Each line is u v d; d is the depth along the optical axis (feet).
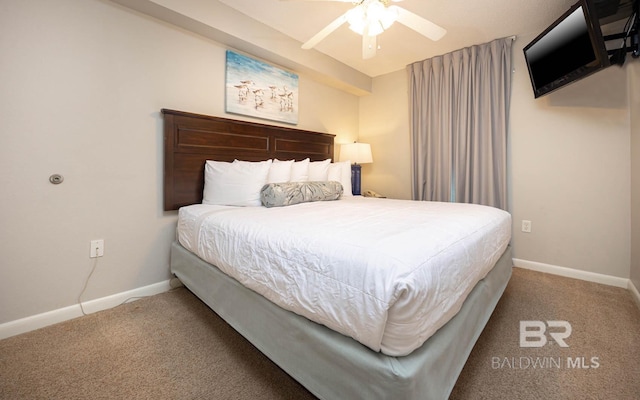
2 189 4.80
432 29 5.40
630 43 6.68
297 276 3.34
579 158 7.73
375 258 2.80
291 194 6.83
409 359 2.69
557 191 8.10
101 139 5.80
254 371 4.07
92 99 5.66
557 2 6.82
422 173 10.52
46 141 5.18
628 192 7.10
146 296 6.53
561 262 8.11
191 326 5.24
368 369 2.69
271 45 8.18
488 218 5.20
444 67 9.76
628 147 7.06
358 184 11.74
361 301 2.68
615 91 7.18
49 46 5.15
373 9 5.25
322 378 3.13
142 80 6.31
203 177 7.27
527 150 8.52
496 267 5.65
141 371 4.04
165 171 6.63
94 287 5.83
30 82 4.99
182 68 6.95
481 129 9.13
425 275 2.76
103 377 3.92
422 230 3.78
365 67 11.10
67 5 5.32
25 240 5.04
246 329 4.33
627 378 3.92
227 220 5.08
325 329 3.19
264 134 8.64
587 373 4.04
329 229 3.86
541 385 3.80
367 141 12.45
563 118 7.92
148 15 6.34
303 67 9.34
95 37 5.65
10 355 4.37
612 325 5.29
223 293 4.91
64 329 5.12
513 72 8.65
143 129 6.37
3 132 4.77
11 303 4.94
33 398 3.54
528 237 8.61
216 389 3.72
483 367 4.17
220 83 7.72
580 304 6.16
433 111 10.21
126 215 6.22
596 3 6.17
